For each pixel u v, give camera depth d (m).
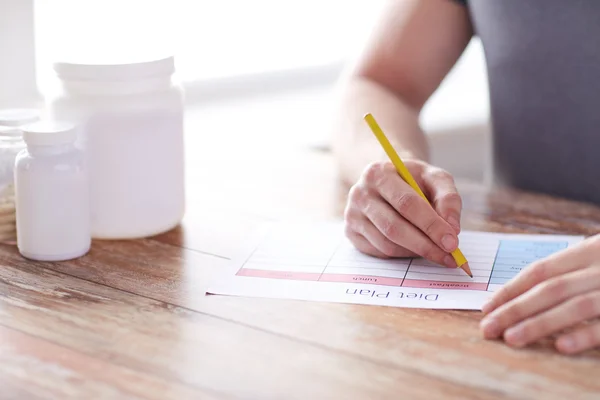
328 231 1.17
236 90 2.22
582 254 0.89
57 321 0.90
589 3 1.38
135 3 1.88
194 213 1.25
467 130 2.28
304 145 1.89
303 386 0.77
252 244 1.13
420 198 1.04
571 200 1.34
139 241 1.14
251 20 2.20
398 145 1.29
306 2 2.31
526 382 0.77
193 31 2.07
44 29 1.72
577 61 1.42
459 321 0.90
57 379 0.78
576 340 0.83
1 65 1.63
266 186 1.38
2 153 1.11
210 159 1.55
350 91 1.54
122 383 0.78
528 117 1.51
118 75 1.08
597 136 1.44
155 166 1.13
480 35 1.56
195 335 0.87
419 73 1.59
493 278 1.00
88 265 1.06
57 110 1.10
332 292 0.97
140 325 0.89
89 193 1.12
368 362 0.81
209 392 0.76
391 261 1.06
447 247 1.00
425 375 0.79
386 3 1.63
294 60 2.34
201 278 1.02
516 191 1.38
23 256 1.08
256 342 0.85
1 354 0.83
